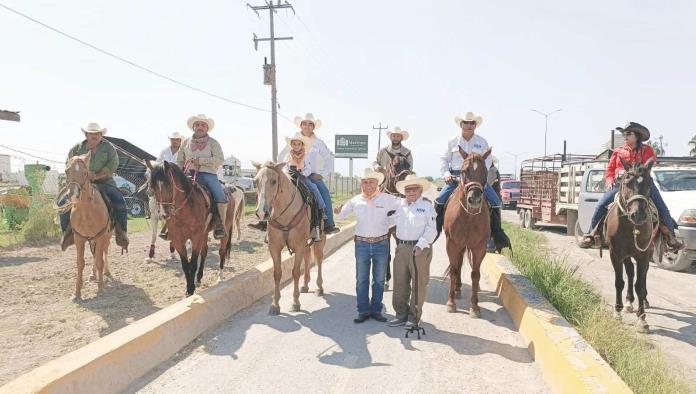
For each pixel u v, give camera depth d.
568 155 20.69
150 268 9.92
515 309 6.89
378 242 6.78
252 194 31.14
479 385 4.78
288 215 7.03
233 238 14.91
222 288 7.12
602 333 5.70
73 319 6.46
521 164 22.69
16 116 13.65
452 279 7.36
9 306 7.01
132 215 24.56
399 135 9.64
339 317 7.07
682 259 10.56
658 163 13.96
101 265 7.80
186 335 5.80
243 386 4.70
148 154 24.69
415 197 6.43
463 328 6.57
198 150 8.15
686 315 7.46
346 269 10.95
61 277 8.90
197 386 4.69
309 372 5.04
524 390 4.68
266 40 28.59
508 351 5.73
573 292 7.34
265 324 6.66
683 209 10.55
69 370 4.01
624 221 6.95
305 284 8.62
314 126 8.23
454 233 6.98
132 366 4.75
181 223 7.25
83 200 7.15
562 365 4.51
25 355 5.16
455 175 8.09
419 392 4.61
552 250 13.75
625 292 8.94
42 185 15.59
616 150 7.79
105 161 8.00
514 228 18.39
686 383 4.84
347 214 6.86
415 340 6.07
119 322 6.35
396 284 6.61
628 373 4.77
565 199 17.80
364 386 4.72
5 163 30.05
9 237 13.84
